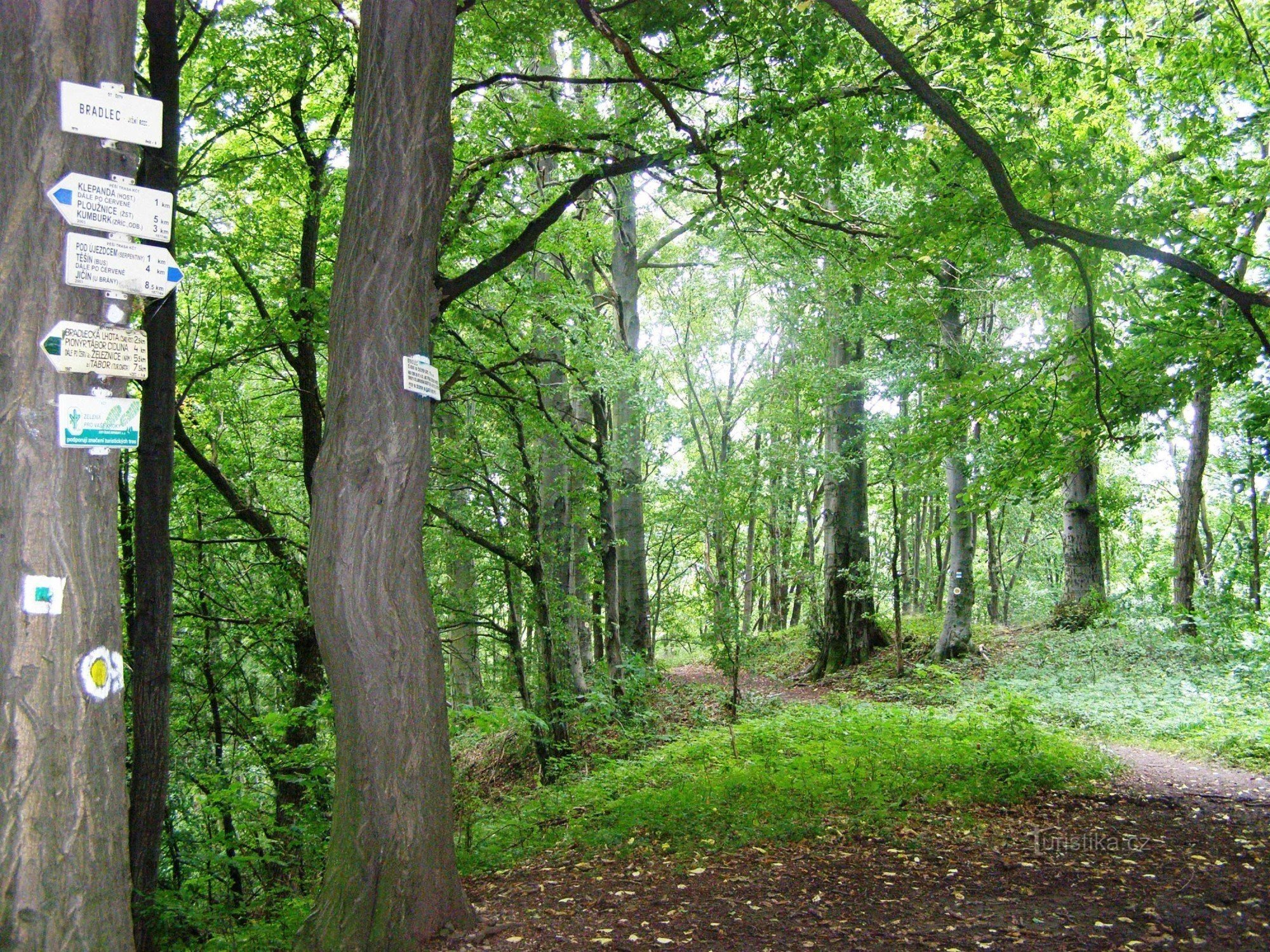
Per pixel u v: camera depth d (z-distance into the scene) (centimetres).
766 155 861
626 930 511
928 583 2941
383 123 518
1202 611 1716
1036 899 552
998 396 1037
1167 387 970
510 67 1055
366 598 498
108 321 323
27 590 303
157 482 795
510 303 1142
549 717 1283
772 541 3086
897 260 1011
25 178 311
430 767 511
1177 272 925
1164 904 538
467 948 481
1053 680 1691
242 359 1168
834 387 2009
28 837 297
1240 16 844
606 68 1290
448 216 943
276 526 1484
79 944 302
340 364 514
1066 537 2098
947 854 661
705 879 616
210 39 966
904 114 877
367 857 491
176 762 1198
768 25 806
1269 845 675
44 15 314
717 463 3112
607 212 1522
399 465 510
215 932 730
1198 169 956
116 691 322
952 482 2036
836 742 1013
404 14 520
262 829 970
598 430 1447
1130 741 1266
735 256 1828
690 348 3134
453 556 1448
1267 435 1023
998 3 812
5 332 306
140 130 329
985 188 891
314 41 977
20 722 299
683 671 2678
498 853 788
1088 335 959
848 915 529
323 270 1162
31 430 306
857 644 2250
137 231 328
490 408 1322
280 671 1380
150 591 792
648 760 1105
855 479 2264
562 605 1370
